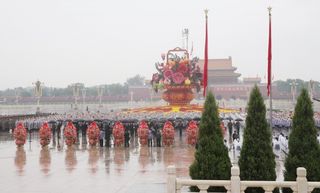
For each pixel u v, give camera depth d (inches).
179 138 1956.2
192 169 642.8
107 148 1557.6
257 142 630.5
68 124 1626.5
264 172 623.5
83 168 1099.9
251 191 631.2
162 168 1093.8
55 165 1153.4
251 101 644.7
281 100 5890.8
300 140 626.8
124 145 1616.6
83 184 887.1
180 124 2005.4
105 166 1132.5
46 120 2108.8
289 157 634.8
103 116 2064.5
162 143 1669.5
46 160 1251.8
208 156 630.5
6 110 5442.9
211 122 643.5
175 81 2620.6
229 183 571.2
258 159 625.6
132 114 2194.9
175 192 580.4
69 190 828.0
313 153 620.7
